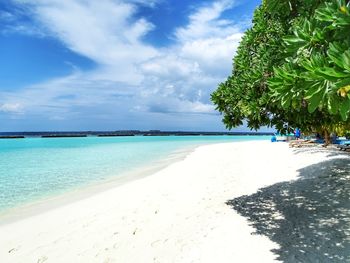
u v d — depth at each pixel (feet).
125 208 32.30
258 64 22.00
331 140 81.51
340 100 9.73
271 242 20.74
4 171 69.31
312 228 22.63
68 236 25.07
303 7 16.85
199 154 101.40
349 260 17.54
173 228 24.93
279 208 28.17
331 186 32.86
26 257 21.45
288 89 11.96
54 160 95.35
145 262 19.30
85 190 46.42
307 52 12.27
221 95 27.30
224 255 19.27
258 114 22.25
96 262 19.86
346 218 23.85
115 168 73.05
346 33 10.22
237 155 82.99
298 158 56.49
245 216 26.58
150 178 52.70
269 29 22.97
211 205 30.91
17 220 31.19
